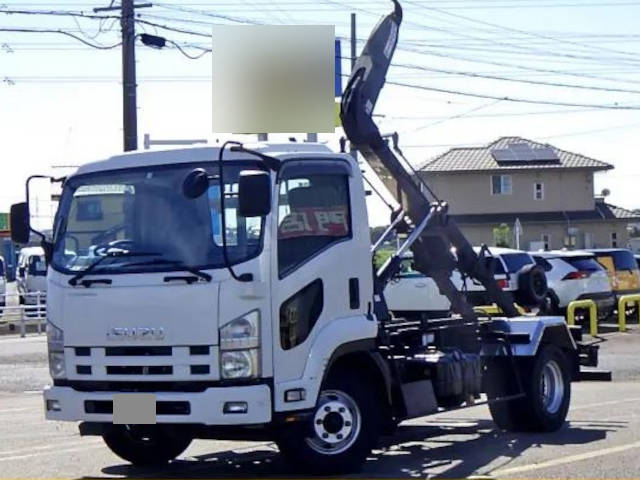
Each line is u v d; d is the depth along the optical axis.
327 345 9.80
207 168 9.70
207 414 9.15
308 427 9.84
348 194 10.36
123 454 10.97
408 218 12.66
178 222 9.59
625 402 15.74
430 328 12.02
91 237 9.95
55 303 9.94
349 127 12.39
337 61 24.09
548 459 10.93
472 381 11.93
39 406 17.25
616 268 31.28
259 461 11.45
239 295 9.27
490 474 10.16
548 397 13.07
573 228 67.88
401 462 10.93
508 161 68.88
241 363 9.22
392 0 12.97
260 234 9.43
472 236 68.00
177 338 9.31
